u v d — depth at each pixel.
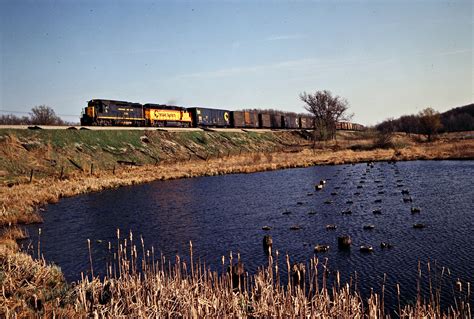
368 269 13.46
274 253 15.94
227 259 15.42
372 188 31.75
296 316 8.41
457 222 19.19
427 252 14.97
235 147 72.12
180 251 16.89
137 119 61.75
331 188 33.16
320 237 17.95
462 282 11.89
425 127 90.00
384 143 75.50
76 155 44.47
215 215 24.11
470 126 143.00
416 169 43.19
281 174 46.34
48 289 10.89
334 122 101.94
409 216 21.06
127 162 49.03
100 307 9.21
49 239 19.58
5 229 21.33
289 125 105.06
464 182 31.77
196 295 9.53
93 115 53.97
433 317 8.44
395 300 10.90
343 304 8.67
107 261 15.84
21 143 41.28
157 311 8.78
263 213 24.05
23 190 31.48
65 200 31.23
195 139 67.06
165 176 44.34
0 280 10.55
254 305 9.31
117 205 28.66
